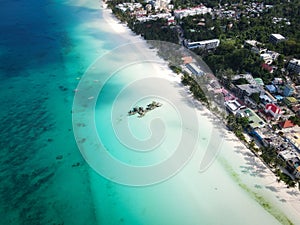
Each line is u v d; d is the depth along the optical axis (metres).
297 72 136.88
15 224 71.25
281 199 76.38
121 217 73.06
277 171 82.25
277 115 105.44
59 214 73.88
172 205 75.56
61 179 83.75
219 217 72.31
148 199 77.19
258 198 76.88
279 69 136.62
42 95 125.69
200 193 78.62
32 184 82.25
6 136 100.69
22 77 140.75
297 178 81.88
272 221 71.00
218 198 77.19
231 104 114.25
